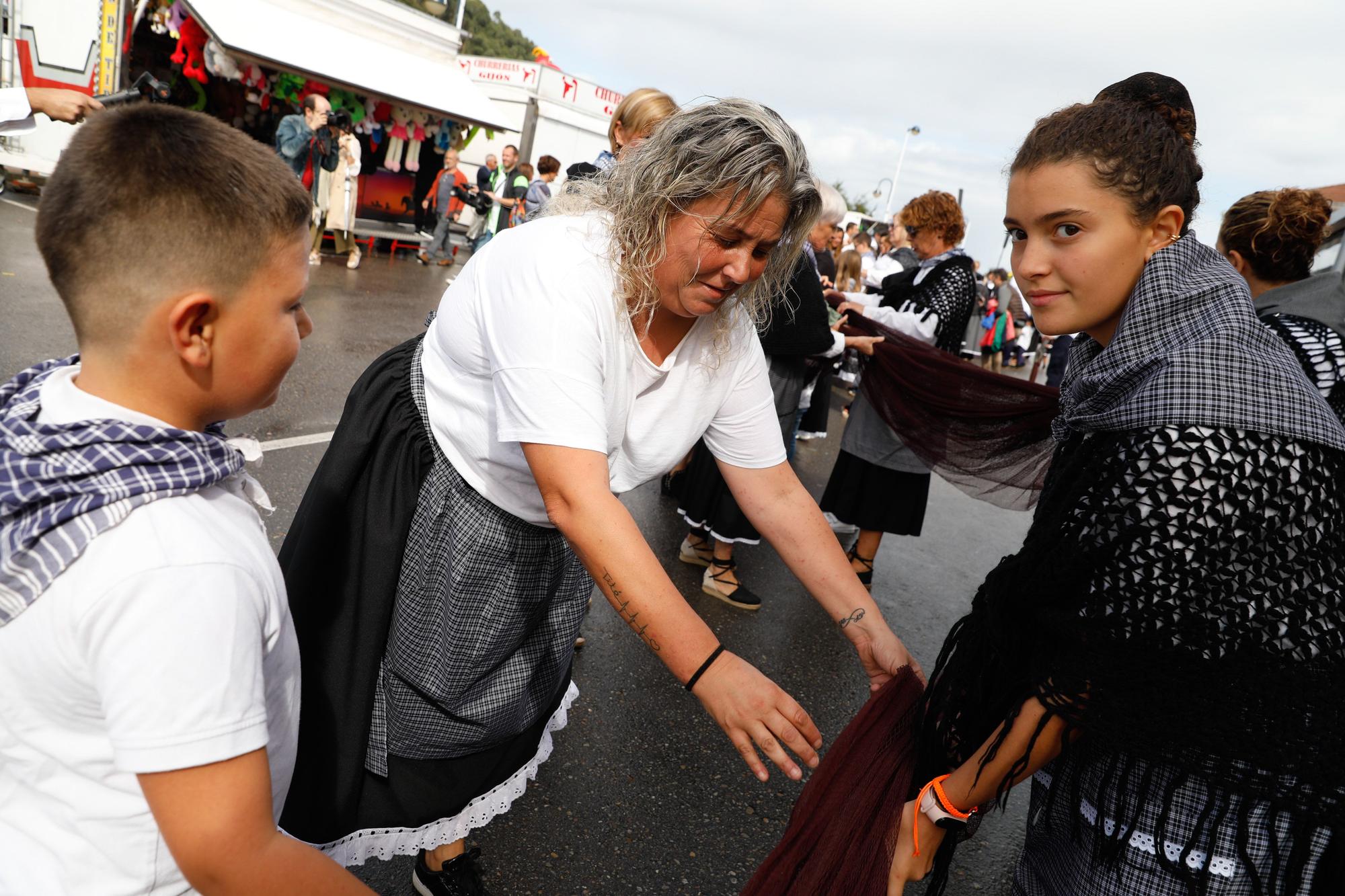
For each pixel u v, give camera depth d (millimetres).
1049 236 1161
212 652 808
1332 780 1027
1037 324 1227
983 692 1252
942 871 1301
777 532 1625
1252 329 1080
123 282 828
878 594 4105
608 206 1315
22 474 806
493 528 1457
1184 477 1003
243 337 895
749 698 1102
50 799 876
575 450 1187
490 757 1666
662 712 2740
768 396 1602
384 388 1545
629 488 1571
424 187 13234
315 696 1514
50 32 8922
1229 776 1040
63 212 818
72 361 989
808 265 3309
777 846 1238
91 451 820
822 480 5746
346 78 10352
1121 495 1052
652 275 1259
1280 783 1049
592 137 16797
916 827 1253
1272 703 1020
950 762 1294
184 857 812
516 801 2227
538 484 1223
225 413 944
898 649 1503
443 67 12852
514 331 1229
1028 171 1163
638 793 2357
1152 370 1093
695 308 1288
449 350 1414
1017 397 3109
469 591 1466
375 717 1574
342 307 7633
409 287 9648
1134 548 1033
